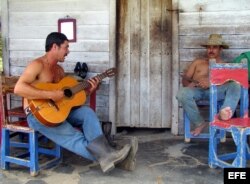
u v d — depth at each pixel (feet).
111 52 15.38
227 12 14.51
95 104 14.94
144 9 15.43
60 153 12.05
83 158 12.57
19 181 10.66
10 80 12.59
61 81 11.20
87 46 15.64
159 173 11.16
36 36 16.14
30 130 10.88
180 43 15.01
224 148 13.62
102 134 10.78
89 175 11.06
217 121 10.98
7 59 16.51
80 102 11.23
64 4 15.69
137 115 16.02
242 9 14.39
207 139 14.74
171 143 14.38
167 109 15.78
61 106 10.76
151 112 15.92
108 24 15.35
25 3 16.08
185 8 14.78
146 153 13.15
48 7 15.87
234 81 12.10
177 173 11.15
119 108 16.07
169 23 15.30
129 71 15.84
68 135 10.84
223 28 14.61
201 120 13.76
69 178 10.85
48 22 15.94
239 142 10.17
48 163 11.67
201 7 14.65
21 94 10.28
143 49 15.64
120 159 10.36
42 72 10.89
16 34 16.35
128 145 10.56
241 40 14.55
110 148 10.57
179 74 15.14
